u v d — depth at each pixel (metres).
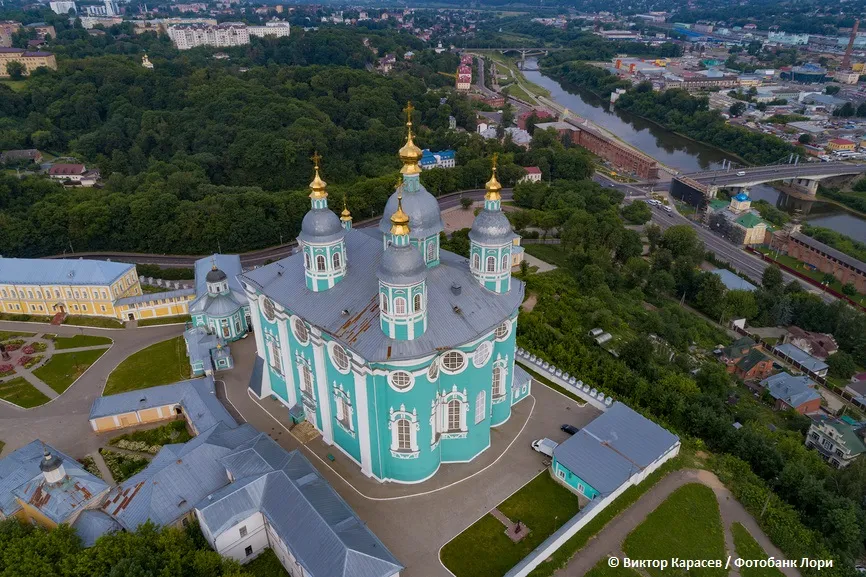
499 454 84.94
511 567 68.38
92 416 88.12
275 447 76.44
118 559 60.28
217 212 176.25
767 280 175.88
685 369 120.94
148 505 68.75
